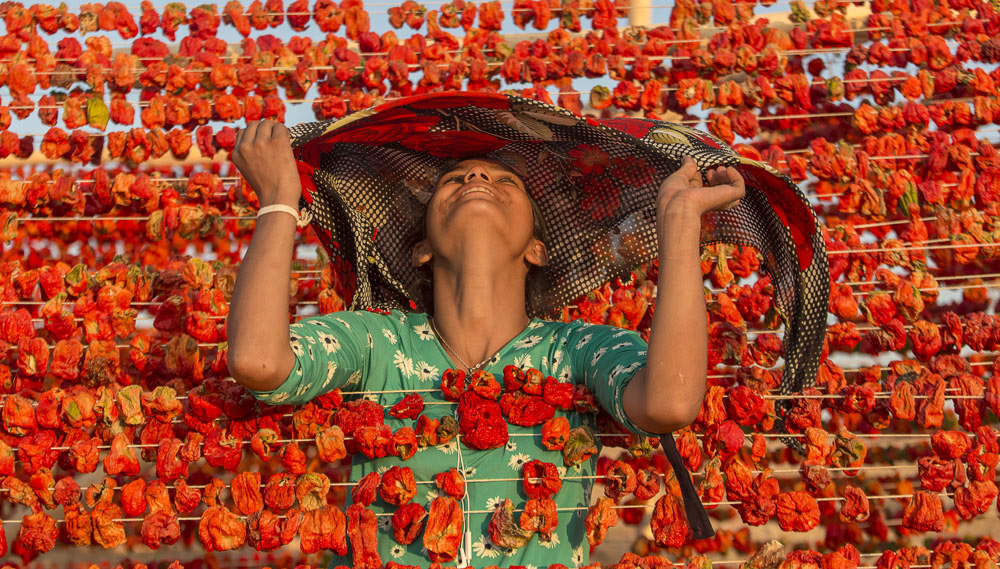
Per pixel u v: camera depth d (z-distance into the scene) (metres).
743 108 2.57
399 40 2.60
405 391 2.03
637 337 2.04
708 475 2.11
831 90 2.48
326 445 1.99
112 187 2.42
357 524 1.92
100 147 2.49
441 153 2.29
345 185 2.28
